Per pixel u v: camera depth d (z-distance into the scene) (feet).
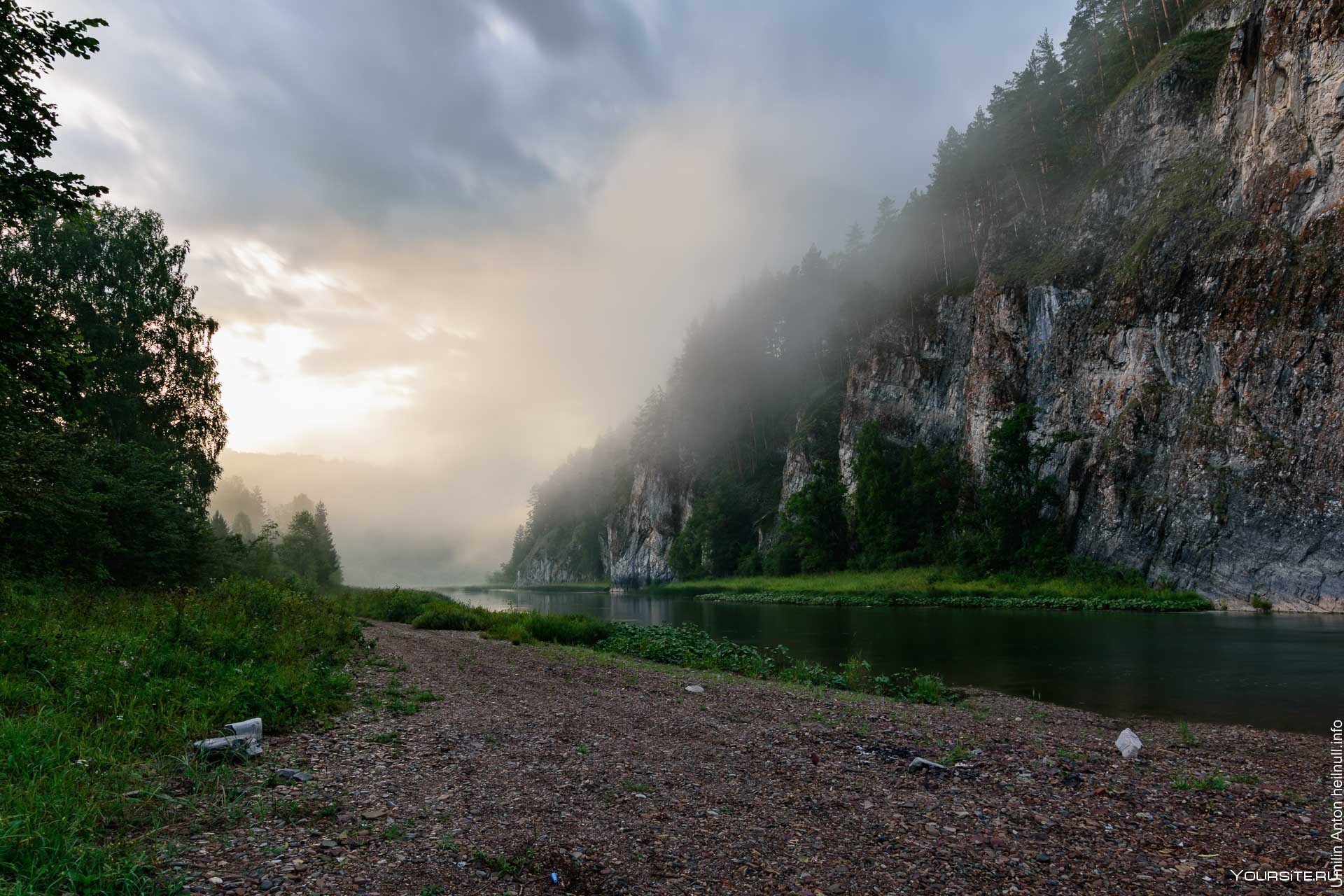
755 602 241.76
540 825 19.72
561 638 87.25
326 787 21.81
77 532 69.67
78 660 29.78
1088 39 296.30
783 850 18.88
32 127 42.16
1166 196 201.87
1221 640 87.92
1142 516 177.68
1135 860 19.25
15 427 63.46
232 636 39.88
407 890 14.94
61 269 114.93
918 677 60.44
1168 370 183.42
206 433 137.18
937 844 19.81
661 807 22.04
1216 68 208.64
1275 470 148.87
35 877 13.26
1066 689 58.23
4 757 19.22
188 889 14.07
